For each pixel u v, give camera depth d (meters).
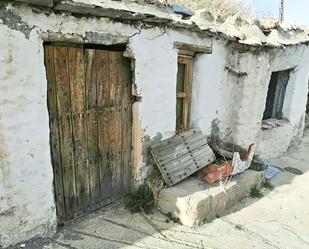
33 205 3.13
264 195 4.89
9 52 2.66
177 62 4.45
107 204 4.10
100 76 3.63
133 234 3.60
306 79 7.11
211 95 5.18
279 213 4.37
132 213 4.00
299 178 5.61
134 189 4.27
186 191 4.07
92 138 3.71
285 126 6.67
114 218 3.87
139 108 4.00
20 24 2.68
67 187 3.56
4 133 2.76
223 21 5.47
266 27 5.82
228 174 4.59
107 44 3.46
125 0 3.61
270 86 6.56
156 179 4.27
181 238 3.61
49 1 2.65
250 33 5.31
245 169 5.04
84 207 3.81
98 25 3.30
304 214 4.38
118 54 3.77
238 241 3.65
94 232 3.56
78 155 3.60
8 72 2.69
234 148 5.72
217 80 5.25
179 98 4.90
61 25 2.99
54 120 3.28
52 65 3.16
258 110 5.66
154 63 4.04
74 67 3.35
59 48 3.18
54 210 3.38
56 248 3.21
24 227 3.10
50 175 3.23
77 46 3.34
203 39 4.70
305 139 8.04
